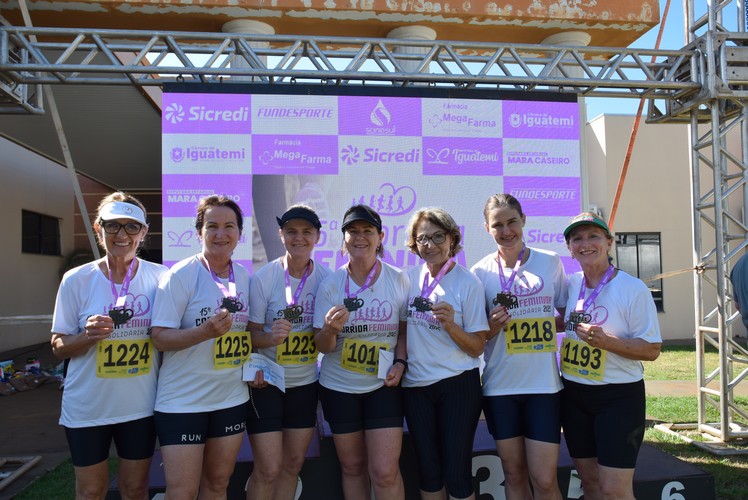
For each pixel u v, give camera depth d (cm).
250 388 263
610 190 1228
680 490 324
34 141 972
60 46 455
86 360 239
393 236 478
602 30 586
